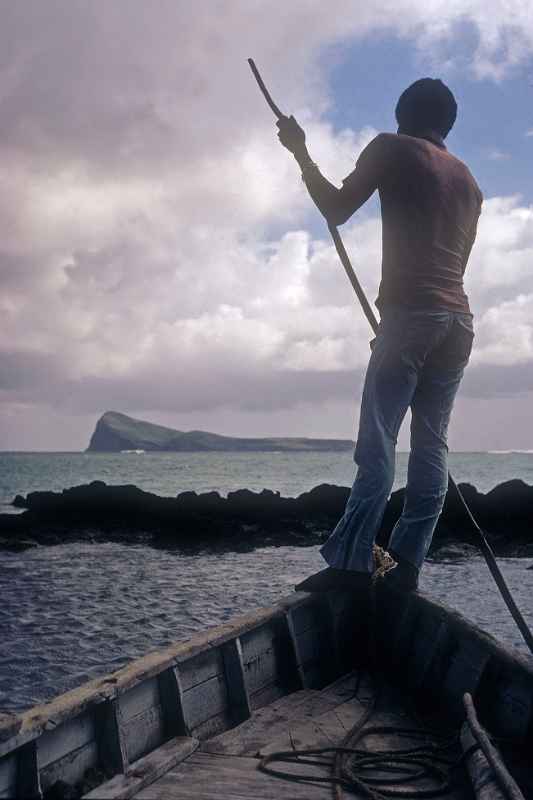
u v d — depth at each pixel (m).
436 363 3.86
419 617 3.91
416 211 3.67
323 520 24.31
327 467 111.44
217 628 3.50
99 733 2.78
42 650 9.67
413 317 3.66
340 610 4.02
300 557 18.94
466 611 12.20
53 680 8.43
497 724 3.24
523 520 21.23
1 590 14.21
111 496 27.23
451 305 3.74
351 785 2.71
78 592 14.02
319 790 2.67
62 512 25.67
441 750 3.02
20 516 25.91
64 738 2.63
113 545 21.42
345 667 4.01
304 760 2.90
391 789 2.72
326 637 4.00
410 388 3.73
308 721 3.33
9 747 2.36
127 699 2.93
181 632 10.79
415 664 3.83
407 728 3.25
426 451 3.89
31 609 12.34
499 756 2.68
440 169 3.70
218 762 2.89
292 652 3.79
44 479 73.69
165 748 2.91
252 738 3.13
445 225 3.72
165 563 18.02
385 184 3.72
